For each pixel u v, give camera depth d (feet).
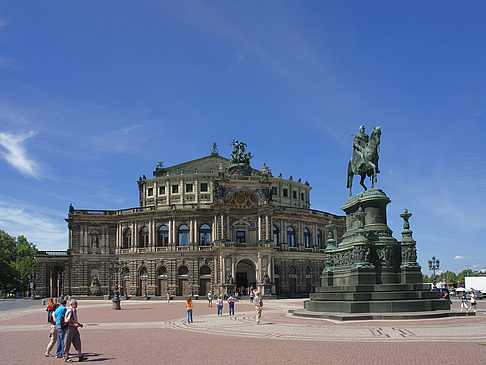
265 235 363.35
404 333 98.17
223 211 362.53
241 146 404.57
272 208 369.09
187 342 96.73
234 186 371.56
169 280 373.81
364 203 149.48
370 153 152.56
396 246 143.02
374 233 144.97
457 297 367.86
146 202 426.51
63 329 77.20
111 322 155.53
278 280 381.81
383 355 74.49
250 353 79.92
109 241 400.47
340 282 146.30
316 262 405.18
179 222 382.63
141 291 383.45
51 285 411.95
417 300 132.16
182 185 416.05
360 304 128.77
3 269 470.80
